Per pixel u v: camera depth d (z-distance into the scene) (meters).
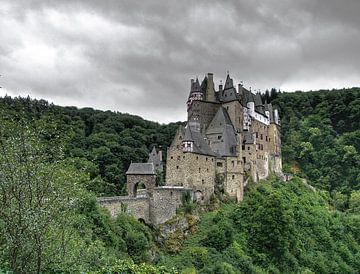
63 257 35.72
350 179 192.38
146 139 193.50
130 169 100.00
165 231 95.81
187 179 106.81
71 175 37.72
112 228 79.81
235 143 123.44
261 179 142.00
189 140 108.31
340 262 111.50
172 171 109.88
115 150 165.88
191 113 133.38
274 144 156.38
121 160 163.62
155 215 96.56
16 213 30.97
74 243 41.00
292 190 142.62
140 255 80.38
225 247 94.44
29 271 33.06
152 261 83.88
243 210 106.69
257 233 100.31
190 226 99.44
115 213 86.44
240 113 135.50
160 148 191.38
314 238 116.19
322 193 162.12
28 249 31.56
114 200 86.44
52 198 33.19
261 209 102.50
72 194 36.94
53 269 35.00
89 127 199.25
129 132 192.62
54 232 35.78
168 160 111.06
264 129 150.38
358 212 155.38
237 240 98.12
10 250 31.20
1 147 31.80
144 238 83.31
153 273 37.91
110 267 37.34
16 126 33.16
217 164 117.75
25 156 31.95
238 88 144.38
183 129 110.69
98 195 97.12
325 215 129.75
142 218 94.19
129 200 90.62
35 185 32.03
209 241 94.81
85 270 38.25
